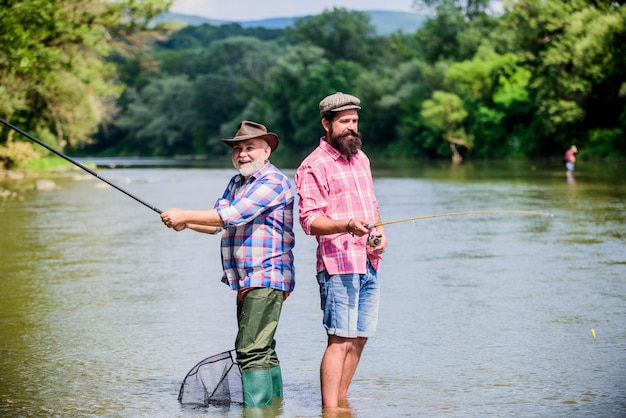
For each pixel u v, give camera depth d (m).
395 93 122.94
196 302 12.02
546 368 8.20
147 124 176.25
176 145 175.50
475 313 10.90
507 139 97.81
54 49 45.34
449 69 108.81
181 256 17.16
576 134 83.50
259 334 7.31
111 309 11.52
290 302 11.94
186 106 173.00
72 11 46.22
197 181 53.62
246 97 169.38
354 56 164.12
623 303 11.33
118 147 181.62
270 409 7.04
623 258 15.55
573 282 13.09
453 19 132.25
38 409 7.10
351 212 7.33
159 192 40.59
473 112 102.06
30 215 27.30
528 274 13.95
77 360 8.79
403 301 11.80
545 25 85.62
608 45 75.50
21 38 37.97
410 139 118.62
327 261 7.25
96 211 28.95
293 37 167.25
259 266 7.32
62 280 14.05
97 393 7.59
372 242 7.26
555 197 30.95
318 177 7.29
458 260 15.81
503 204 28.17
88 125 58.72
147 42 53.19
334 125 7.36
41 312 11.34
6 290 13.09
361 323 7.39
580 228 20.81
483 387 7.58
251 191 7.31
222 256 7.51
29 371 8.37
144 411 7.04
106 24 48.81
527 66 93.38
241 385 7.34
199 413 6.96
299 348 9.23
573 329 9.85
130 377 8.13
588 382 7.67
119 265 15.84
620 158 76.12
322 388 7.19
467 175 53.56
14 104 44.72
